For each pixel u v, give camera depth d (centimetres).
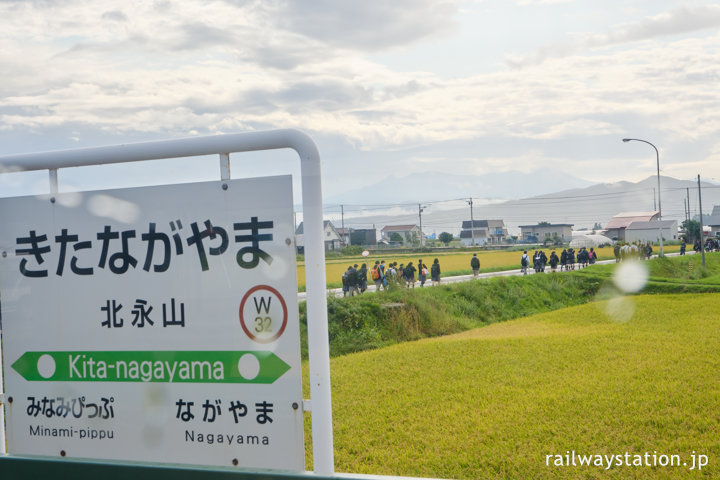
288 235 251
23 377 284
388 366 1440
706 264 3600
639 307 2430
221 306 258
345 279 2688
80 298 276
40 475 273
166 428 266
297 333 250
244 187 254
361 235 6172
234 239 256
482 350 1602
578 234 7312
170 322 264
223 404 259
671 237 6038
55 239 279
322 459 244
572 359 1464
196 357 262
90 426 276
